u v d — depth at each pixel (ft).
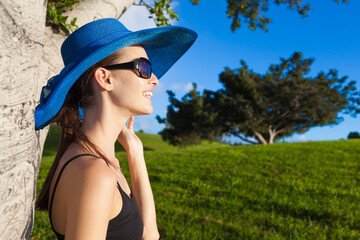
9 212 2.82
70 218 2.87
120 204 3.56
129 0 6.56
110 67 3.74
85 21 5.39
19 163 2.93
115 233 3.48
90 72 3.78
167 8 9.18
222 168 34.22
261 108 106.52
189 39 4.75
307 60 110.11
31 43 3.05
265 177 30.81
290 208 21.94
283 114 108.47
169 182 29.43
